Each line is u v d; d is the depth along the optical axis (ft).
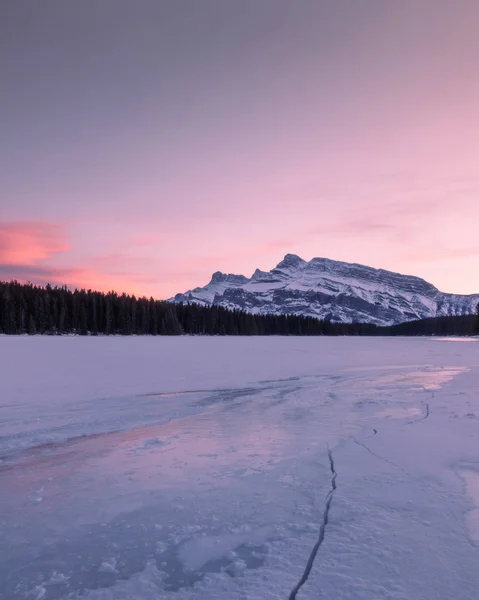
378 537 12.82
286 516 14.79
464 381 55.42
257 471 20.20
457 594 9.89
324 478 18.62
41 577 11.63
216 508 15.85
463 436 25.48
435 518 14.10
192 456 23.66
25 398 45.11
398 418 31.65
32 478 20.52
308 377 65.10
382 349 149.89
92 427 32.45
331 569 11.10
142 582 11.12
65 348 119.14
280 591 10.28
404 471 19.10
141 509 16.15
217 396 47.39
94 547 13.26
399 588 10.16
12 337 185.68
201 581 11.00
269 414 36.52
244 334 389.19
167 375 65.41
